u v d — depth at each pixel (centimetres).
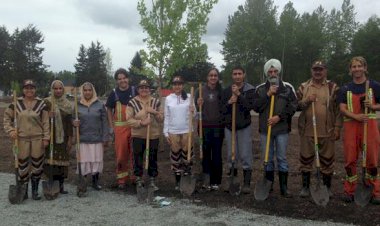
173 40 1080
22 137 666
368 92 605
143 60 1110
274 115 649
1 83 6675
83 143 718
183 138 710
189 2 1080
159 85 1122
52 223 555
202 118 699
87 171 722
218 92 700
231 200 650
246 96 666
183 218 572
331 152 647
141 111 706
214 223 550
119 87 753
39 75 6669
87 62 7394
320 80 641
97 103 730
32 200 670
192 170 767
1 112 2448
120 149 736
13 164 954
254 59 5478
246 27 5325
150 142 715
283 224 544
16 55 6550
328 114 638
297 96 667
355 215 567
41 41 6806
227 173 840
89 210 613
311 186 625
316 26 5488
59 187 695
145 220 565
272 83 647
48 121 684
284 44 5341
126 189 738
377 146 613
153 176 721
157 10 1088
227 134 689
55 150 692
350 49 6088
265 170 646
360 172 811
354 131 618
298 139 1250
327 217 566
